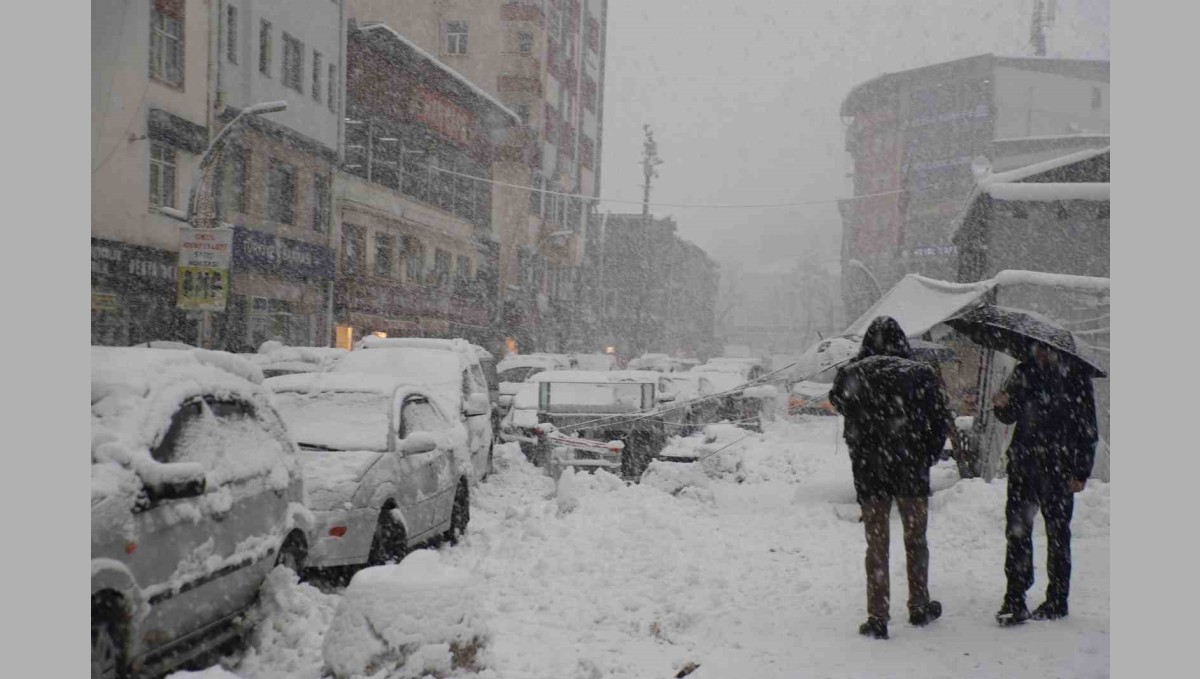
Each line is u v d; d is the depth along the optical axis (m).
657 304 99.19
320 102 36.22
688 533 10.33
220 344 29.91
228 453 6.17
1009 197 18.91
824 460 15.30
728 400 25.98
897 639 6.62
